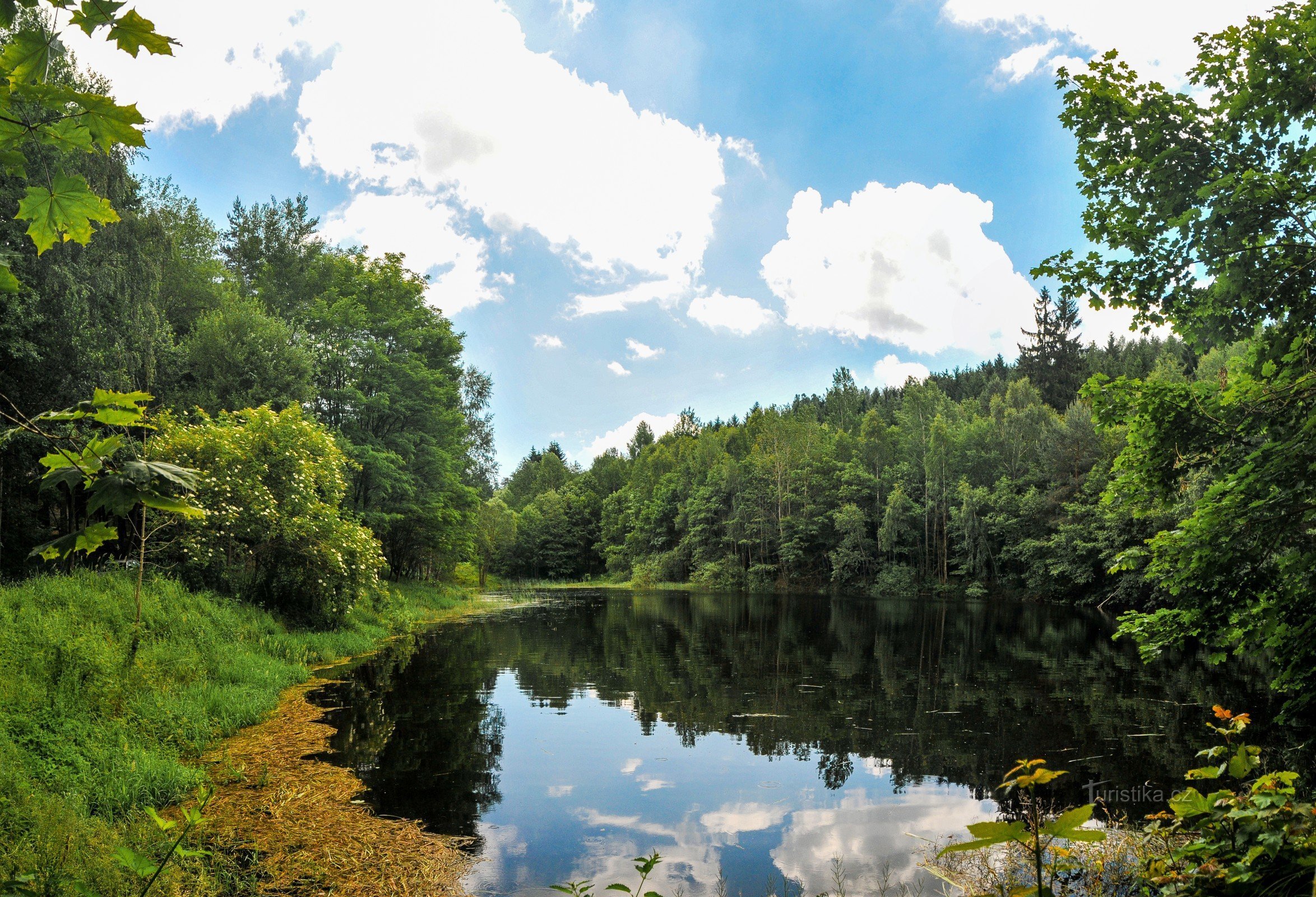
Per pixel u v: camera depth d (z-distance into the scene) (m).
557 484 96.38
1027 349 69.31
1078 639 20.09
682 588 56.78
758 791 7.06
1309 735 6.14
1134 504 5.93
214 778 6.56
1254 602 5.27
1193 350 5.60
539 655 15.95
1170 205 5.27
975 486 45.47
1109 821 5.90
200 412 13.77
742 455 73.06
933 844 5.72
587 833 5.91
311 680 11.51
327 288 28.47
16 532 15.94
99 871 4.01
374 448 24.28
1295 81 4.87
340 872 4.90
